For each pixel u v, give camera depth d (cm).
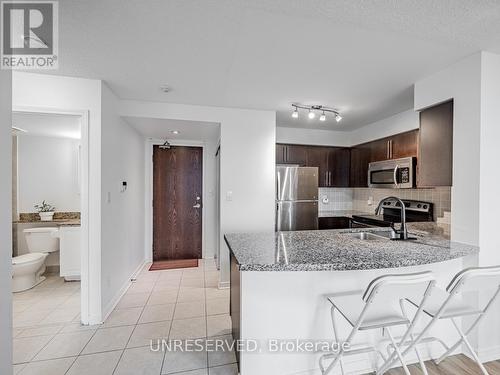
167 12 148
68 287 322
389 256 154
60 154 393
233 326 202
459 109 202
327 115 354
